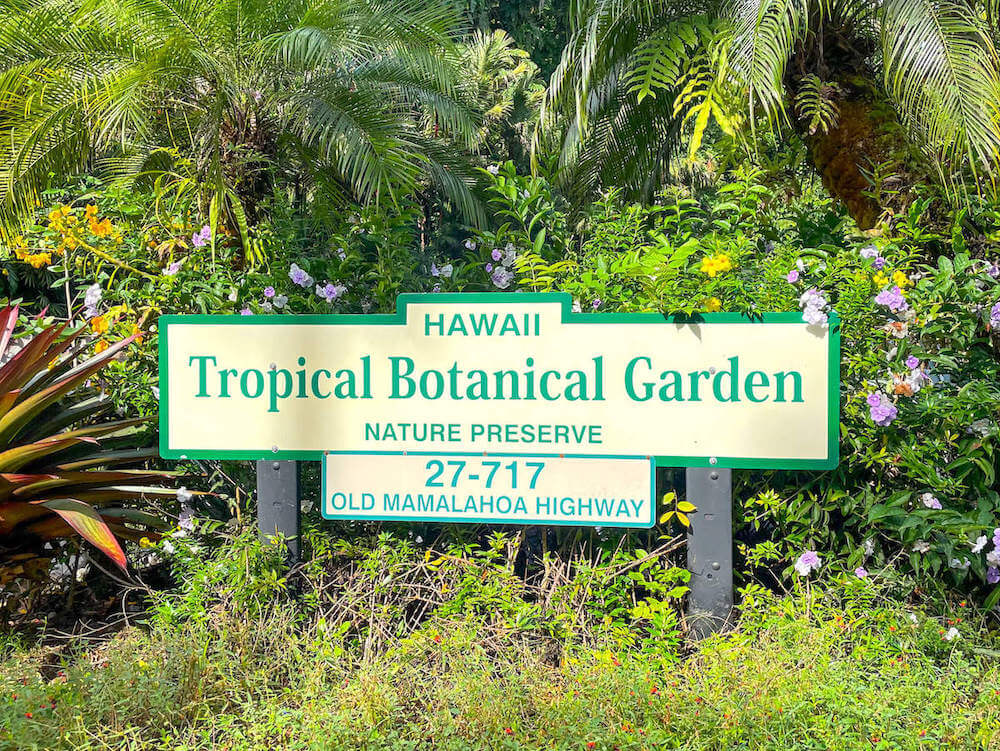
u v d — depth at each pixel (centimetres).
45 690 285
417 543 382
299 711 279
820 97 489
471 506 348
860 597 329
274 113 561
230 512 413
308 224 529
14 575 376
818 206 485
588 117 665
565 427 342
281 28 538
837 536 358
